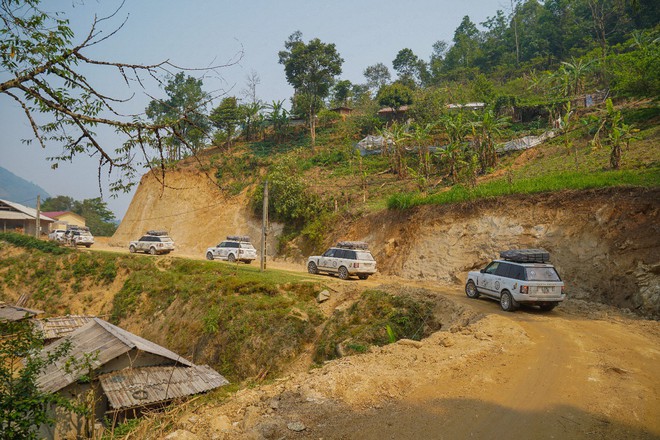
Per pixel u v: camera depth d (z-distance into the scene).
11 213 63.78
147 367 15.52
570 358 8.68
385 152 47.59
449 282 23.12
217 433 5.77
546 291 14.62
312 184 43.59
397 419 5.89
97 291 34.88
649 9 58.59
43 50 4.58
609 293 16.25
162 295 29.36
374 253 29.25
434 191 34.19
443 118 38.94
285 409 6.33
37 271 38.75
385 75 90.50
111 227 97.69
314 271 27.36
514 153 37.81
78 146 4.99
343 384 7.14
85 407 8.26
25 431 7.04
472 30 105.00
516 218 22.20
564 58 70.12
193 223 48.91
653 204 16.72
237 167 51.81
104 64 4.91
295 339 19.03
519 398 6.57
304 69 68.94
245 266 31.53
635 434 5.39
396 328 16.73
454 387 7.04
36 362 7.70
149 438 6.41
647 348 9.52
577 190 20.55
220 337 21.17
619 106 38.22
